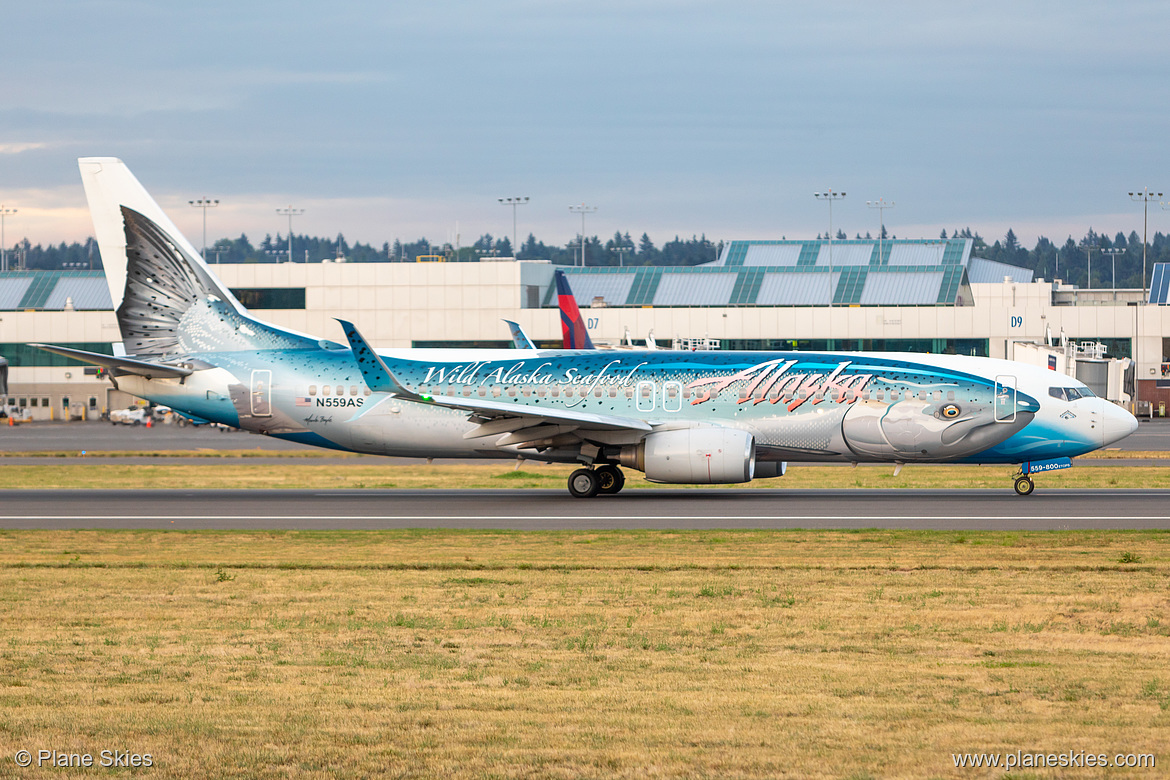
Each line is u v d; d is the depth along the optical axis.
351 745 29.19
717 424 95.06
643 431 93.62
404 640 42.22
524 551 66.25
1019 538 70.38
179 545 70.00
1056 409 92.62
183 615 47.28
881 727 30.73
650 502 92.12
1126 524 77.75
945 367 94.44
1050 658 39.19
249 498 98.06
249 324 103.94
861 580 55.38
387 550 67.12
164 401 103.00
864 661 38.78
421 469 125.25
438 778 26.81
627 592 52.22
